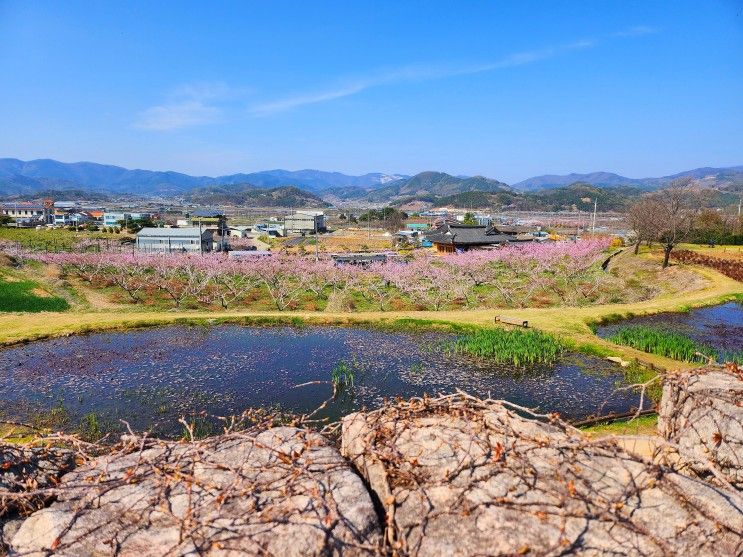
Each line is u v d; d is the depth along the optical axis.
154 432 12.70
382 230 124.06
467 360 18.77
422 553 3.03
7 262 45.56
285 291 37.22
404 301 35.03
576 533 3.08
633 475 3.61
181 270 48.25
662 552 3.02
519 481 3.51
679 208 46.59
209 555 2.95
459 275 42.12
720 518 3.27
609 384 16.05
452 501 3.38
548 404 14.54
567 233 101.06
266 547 2.95
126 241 79.12
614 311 25.80
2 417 13.61
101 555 3.10
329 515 3.16
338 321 24.89
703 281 35.50
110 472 3.93
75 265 45.16
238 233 105.81
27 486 3.99
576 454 3.78
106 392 15.52
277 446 4.13
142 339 22.06
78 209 165.88
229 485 3.47
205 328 24.11
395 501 3.47
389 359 19.06
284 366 18.23
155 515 3.37
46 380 16.58
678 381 5.56
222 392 15.53
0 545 3.43
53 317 25.05
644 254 49.59
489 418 4.33
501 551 2.97
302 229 122.00
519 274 46.50
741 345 20.72
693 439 5.43
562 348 19.64
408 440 4.13
